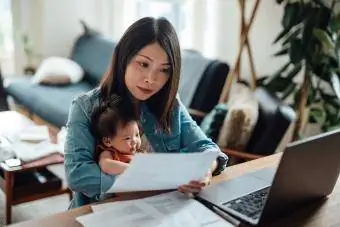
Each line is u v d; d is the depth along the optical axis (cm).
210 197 119
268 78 285
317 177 113
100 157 125
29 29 405
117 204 112
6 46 405
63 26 399
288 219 111
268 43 311
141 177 108
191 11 358
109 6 412
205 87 289
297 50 249
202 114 273
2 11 395
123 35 124
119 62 125
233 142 234
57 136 241
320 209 117
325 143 106
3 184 221
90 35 393
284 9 261
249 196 121
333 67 250
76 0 400
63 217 105
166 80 128
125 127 127
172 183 116
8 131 243
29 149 220
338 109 261
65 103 320
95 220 103
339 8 255
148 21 121
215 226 105
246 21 322
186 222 106
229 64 319
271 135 226
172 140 141
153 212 109
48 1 385
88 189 117
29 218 241
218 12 343
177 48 124
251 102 246
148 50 119
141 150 136
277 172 98
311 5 247
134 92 126
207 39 355
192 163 112
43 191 224
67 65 370
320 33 237
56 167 266
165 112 137
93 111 127
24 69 406
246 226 107
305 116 273
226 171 139
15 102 360
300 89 261
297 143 98
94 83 367
